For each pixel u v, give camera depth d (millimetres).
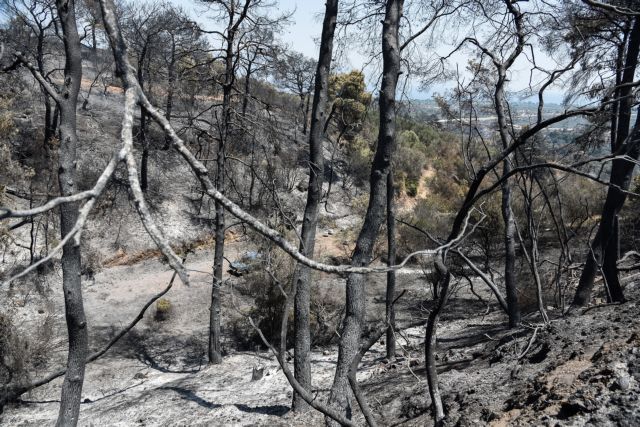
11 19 19922
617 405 4461
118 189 21797
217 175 13688
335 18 8094
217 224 13633
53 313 16922
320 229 27156
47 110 22594
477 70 10516
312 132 8336
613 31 9688
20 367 11422
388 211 11273
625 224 16062
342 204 30219
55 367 13656
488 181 20875
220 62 15391
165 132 1339
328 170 32219
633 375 4836
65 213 5719
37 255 18594
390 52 6512
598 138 8555
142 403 10312
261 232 1392
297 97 31203
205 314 18781
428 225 22812
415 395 7402
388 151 6609
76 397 5859
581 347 6168
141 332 17250
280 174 19109
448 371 8492
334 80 28641
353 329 6211
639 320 6375
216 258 13727
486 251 17922
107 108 30312
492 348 9094
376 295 19625
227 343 15852
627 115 8562
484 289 18766
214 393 10633
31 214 967
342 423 3375
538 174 8734
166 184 26219
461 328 13766
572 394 4934
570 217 18625
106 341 16359
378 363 11398
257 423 8023
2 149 13992
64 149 5699
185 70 14359
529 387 5641
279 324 15156
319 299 15250
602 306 8078
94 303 19281
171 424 8742
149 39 19016
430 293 19594
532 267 7414
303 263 1458
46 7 19188
